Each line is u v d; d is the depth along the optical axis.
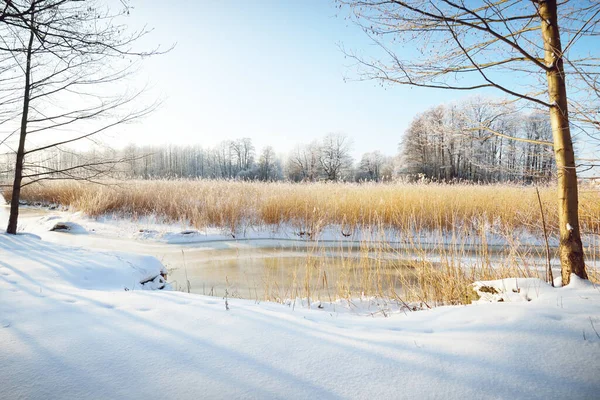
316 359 1.54
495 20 2.77
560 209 2.76
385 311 3.39
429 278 3.86
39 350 1.57
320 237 8.50
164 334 1.79
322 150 50.94
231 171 65.38
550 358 1.51
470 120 3.25
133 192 11.66
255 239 8.48
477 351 1.59
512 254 3.77
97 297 2.47
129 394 1.27
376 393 1.30
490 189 9.34
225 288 4.60
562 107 2.68
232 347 1.65
